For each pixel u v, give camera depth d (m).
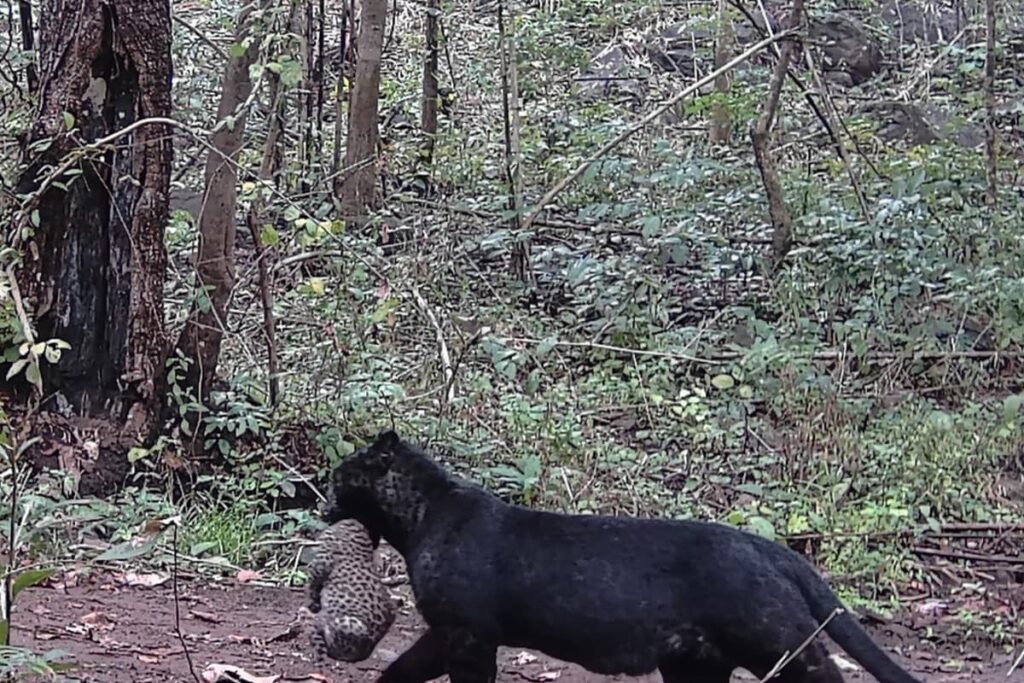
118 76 7.88
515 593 4.79
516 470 8.30
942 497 8.34
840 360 9.81
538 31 15.43
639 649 4.69
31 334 6.47
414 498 5.05
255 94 8.15
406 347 9.92
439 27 14.45
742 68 14.52
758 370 9.47
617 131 13.65
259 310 9.70
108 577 6.80
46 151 7.81
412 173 13.61
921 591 7.54
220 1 14.23
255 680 5.40
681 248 10.90
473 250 11.77
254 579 7.10
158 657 5.59
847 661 6.33
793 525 7.85
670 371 9.82
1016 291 10.08
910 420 9.13
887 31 18.56
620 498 8.12
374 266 9.69
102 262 7.98
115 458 7.84
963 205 11.34
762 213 12.27
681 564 4.70
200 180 11.73
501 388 9.45
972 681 6.36
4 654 3.96
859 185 12.05
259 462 8.17
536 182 13.47
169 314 9.39
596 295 10.82
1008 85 15.23
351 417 8.62
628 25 17.91
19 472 7.07
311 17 13.03
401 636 6.40
